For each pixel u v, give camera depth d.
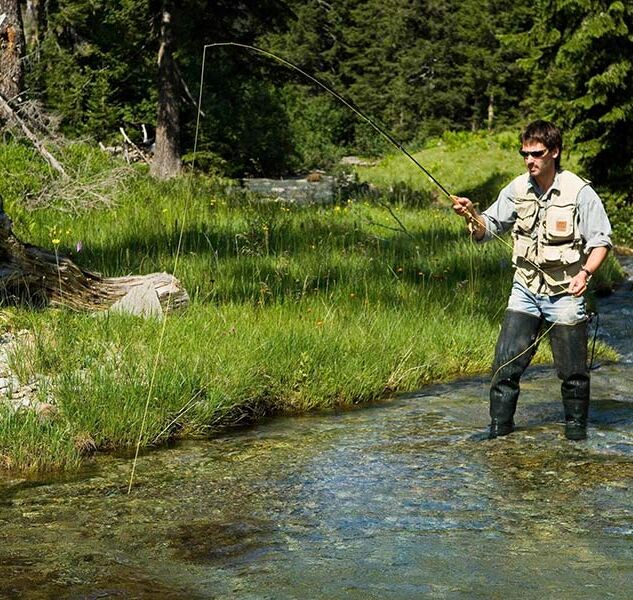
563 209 5.46
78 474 5.30
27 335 7.23
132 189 15.34
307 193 23.61
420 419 6.43
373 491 4.82
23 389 6.34
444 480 4.97
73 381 6.28
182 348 7.00
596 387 7.33
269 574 3.79
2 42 16.44
